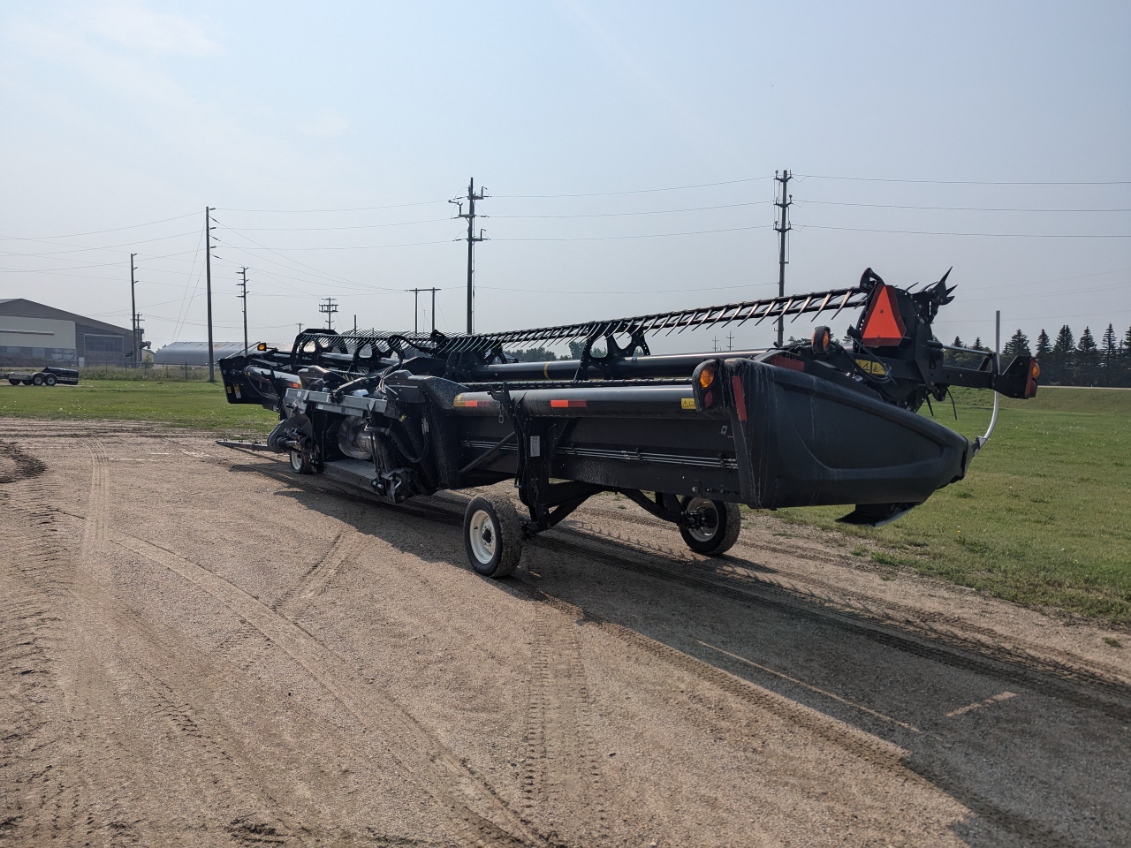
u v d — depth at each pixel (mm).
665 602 6148
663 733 3980
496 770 3582
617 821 3211
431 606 5914
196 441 16203
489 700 4312
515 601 6082
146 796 3295
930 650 5234
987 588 6645
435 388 8000
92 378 64188
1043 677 4824
